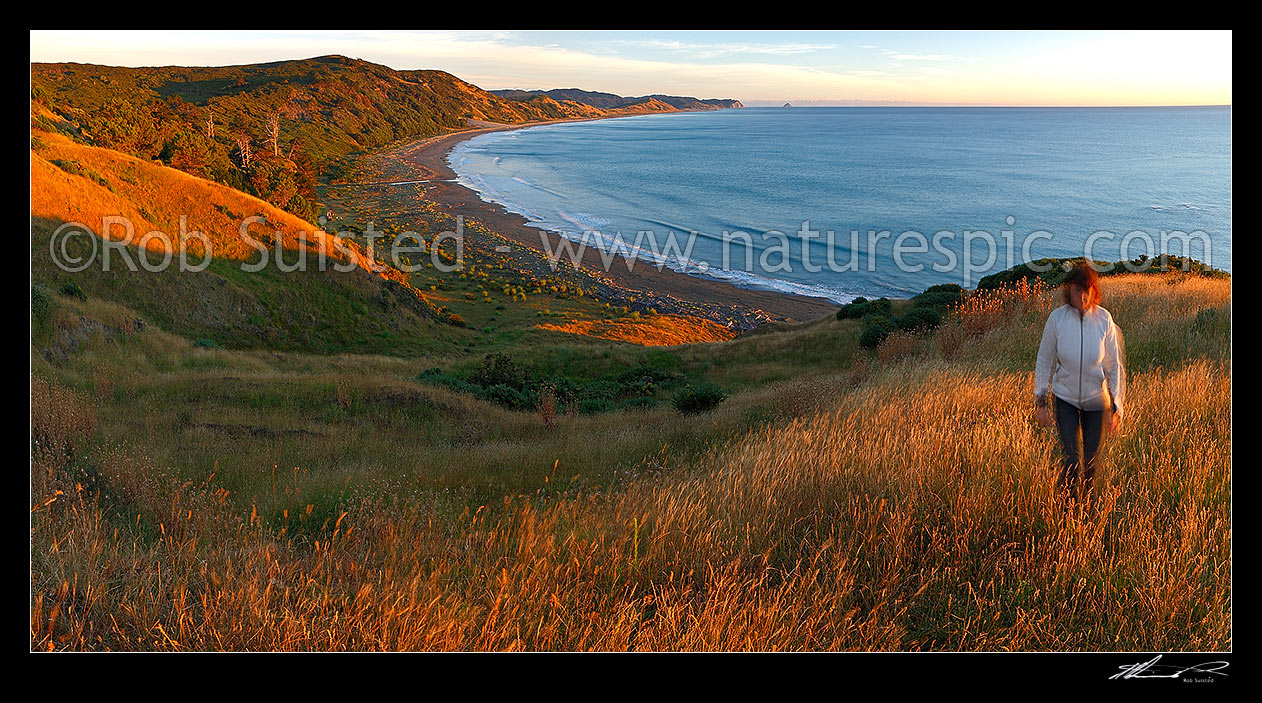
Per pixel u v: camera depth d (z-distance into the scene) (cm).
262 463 905
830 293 6931
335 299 4438
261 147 12875
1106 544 365
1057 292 1677
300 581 350
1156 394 598
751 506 425
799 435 593
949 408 645
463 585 368
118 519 479
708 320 6009
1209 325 959
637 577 365
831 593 324
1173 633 298
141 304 3553
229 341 3775
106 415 1252
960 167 16838
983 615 319
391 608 304
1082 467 426
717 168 18500
